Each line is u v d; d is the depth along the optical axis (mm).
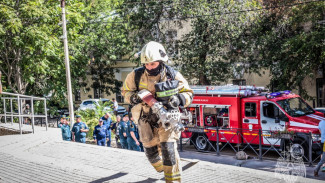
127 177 4621
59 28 19078
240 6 20203
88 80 31250
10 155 6297
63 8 17094
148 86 3711
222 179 4496
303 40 18344
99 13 24031
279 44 20750
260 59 21609
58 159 5898
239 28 20609
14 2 17828
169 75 3719
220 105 13977
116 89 30266
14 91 20406
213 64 21000
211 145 13594
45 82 22719
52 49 18328
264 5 20969
